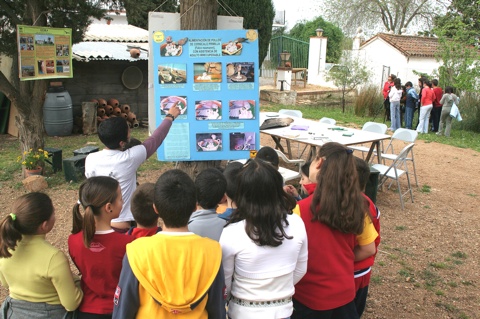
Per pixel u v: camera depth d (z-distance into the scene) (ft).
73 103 38.40
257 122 13.88
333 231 7.54
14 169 25.05
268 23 51.72
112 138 10.39
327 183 7.35
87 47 38.63
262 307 6.79
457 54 46.83
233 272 6.99
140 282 5.98
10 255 6.89
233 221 7.06
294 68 70.18
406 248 16.70
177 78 13.47
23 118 23.09
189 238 6.39
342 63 55.01
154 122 14.23
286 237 6.75
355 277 8.45
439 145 36.65
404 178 26.22
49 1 21.12
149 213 8.20
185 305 5.96
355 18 96.32
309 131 24.43
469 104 46.14
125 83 39.96
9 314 7.37
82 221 7.14
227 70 13.53
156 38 13.29
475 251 16.69
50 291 7.26
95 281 7.23
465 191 24.25
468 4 68.18
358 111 50.96
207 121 13.74
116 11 28.66
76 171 22.88
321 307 7.61
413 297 13.28
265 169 6.72
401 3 92.02
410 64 62.03
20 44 19.72
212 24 15.56
